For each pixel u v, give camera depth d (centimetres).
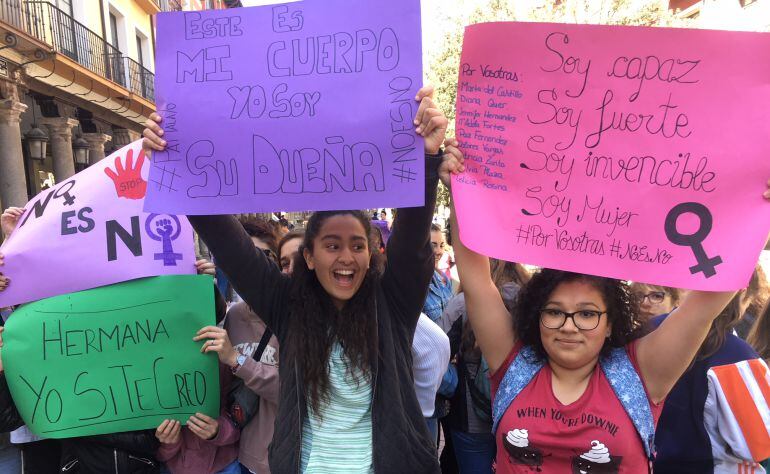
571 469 148
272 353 202
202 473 207
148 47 1584
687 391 170
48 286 197
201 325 200
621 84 151
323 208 159
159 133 165
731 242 142
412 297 170
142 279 202
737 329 253
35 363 195
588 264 151
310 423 160
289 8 164
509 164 159
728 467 166
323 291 170
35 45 843
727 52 143
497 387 169
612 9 1306
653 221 149
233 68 165
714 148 145
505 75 158
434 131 155
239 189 163
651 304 224
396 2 158
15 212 220
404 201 155
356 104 159
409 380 164
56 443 226
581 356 149
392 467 149
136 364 198
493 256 156
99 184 204
